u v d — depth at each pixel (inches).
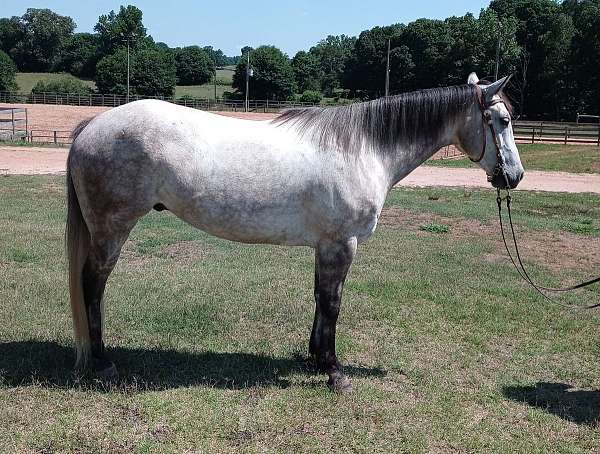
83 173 163.6
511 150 183.9
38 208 445.1
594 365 212.5
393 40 2787.9
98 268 171.2
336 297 179.3
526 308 266.8
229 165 165.3
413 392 184.4
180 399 168.2
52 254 313.1
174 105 171.8
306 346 213.8
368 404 173.0
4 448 140.3
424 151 184.9
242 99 2677.2
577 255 379.9
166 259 323.3
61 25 3814.0
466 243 394.6
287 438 152.0
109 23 3750.0
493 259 360.8
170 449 143.3
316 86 3380.9
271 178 167.0
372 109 177.6
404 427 161.6
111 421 155.3
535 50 2265.0
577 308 260.5
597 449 158.4
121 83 2596.0
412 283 293.3
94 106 2041.1
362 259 339.6
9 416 153.6
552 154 1061.8
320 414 165.0
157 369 187.8
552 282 312.0
